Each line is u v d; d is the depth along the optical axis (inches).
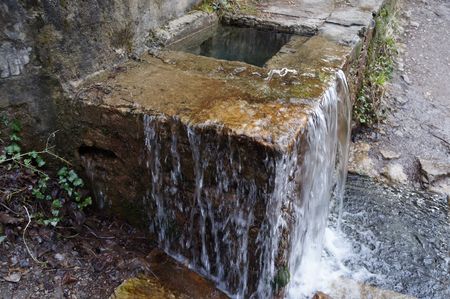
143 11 135.8
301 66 127.3
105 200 122.9
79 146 117.5
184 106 103.6
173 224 113.8
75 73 113.6
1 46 102.3
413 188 165.5
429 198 160.7
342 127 138.6
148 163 108.7
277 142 87.6
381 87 200.8
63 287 103.5
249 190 94.3
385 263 131.6
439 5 307.1
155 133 102.6
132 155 110.6
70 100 112.0
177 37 152.1
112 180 118.0
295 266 114.4
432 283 125.6
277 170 88.4
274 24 171.2
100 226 122.0
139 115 103.4
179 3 161.5
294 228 104.0
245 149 90.4
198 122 96.0
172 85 114.9
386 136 187.5
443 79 230.7
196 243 111.8
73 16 108.6
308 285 119.8
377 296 118.6
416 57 246.4
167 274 112.4
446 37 270.5
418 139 187.2
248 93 109.3
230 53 161.6
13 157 111.1
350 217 149.9
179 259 117.2
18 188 112.0
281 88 112.0
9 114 110.6
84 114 111.3
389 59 230.5
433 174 167.5
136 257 115.2
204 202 103.7
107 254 114.2
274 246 97.5
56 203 114.4
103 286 106.3
